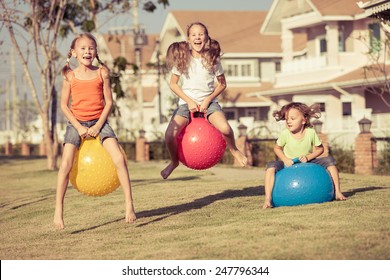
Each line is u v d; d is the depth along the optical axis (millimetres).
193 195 16672
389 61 40844
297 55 56438
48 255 10562
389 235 9391
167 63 12523
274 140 31141
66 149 11750
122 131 60406
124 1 34344
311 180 12289
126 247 10523
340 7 45188
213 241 10062
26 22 32594
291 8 49625
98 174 11711
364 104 41969
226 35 63469
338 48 45844
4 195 22438
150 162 39219
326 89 44469
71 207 16547
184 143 12281
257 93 52188
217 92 12477
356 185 16594
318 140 12781
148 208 14906
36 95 34219
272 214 11664
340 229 9891
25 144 65062
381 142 28938
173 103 54844
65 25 34938
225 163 33406
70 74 11812
